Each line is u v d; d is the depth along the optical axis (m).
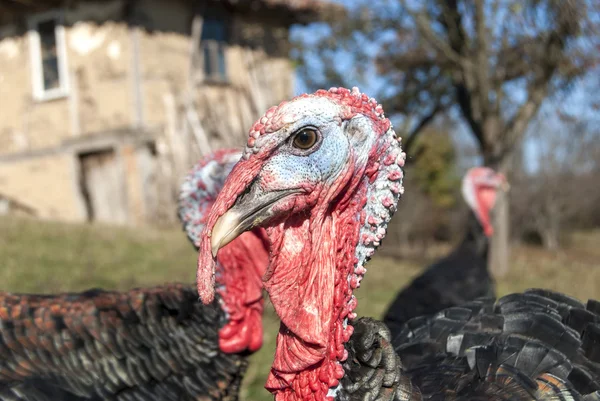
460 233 3.98
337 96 0.41
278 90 3.14
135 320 0.61
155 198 2.64
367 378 0.42
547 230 3.91
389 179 0.42
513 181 3.90
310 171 0.39
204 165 0.66
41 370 0.54
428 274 1.03
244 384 0.99
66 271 1.46
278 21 3.19
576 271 2.60
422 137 4.07
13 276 1.37
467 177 1.42
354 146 0.40
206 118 2.79
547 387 0.46
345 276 0.41
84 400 0.54
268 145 0.39
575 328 0.53
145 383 0.59
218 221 0.39
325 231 0.41
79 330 0.58
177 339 0.63
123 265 1.59
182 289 0.67
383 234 0.42
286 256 0.41
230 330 0.64
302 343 0.41
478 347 0.50
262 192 0.39
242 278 0.64
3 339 0.54
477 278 1.03
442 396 0.46
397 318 0.90
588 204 4.10
